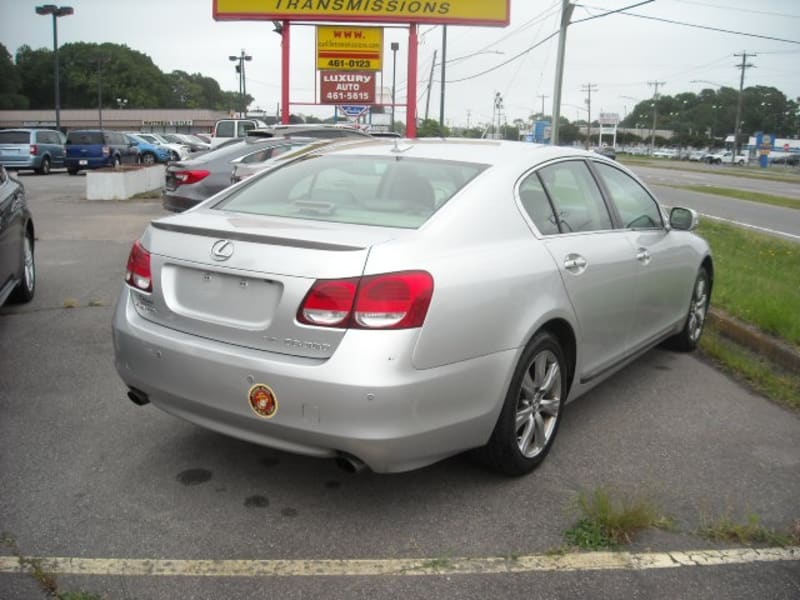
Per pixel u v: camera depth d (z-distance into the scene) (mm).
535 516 3479
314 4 21016
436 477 3844
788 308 6883
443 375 3217
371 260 3127
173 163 11008
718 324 7000
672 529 3385
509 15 21266
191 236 3527
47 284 7945
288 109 22109
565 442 4348
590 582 2988
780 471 4035
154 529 3289
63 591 2832
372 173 4074
